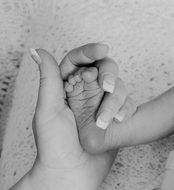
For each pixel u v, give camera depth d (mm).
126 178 457
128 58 523
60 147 412
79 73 404
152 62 517
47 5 603
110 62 409
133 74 512
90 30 552
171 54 520
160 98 448
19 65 590
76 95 406
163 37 532
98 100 404
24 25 609
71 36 554
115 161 468
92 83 399
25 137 508
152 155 466
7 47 597
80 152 422
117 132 426
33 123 422
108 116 393
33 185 424
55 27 575
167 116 438
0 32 604
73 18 569
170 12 549
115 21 552
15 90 564
